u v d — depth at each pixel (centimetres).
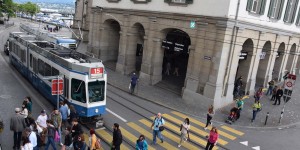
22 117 1249
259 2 2255
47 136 1243
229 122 1892
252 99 2427
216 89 2088
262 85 2752
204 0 2092
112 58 3369
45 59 1920
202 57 2158
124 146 1438
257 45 2388
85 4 4734
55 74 1761
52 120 1294
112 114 1836
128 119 1788
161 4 2420
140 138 1204
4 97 1931
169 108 2088
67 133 1197
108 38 3262
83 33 4772
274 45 2670
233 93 2423
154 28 2509
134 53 2905
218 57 2053
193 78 2225
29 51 2262
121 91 2380
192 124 1831
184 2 2245
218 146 1561
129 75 2884
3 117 1608
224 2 1970
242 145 1599
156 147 1468
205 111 2094
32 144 1100
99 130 1584
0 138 1362
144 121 1784
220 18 1991
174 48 2456
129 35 2805
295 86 3030
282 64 3052
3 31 6022
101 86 1585
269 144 1645
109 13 3005
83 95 1540
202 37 2134
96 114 1584
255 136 1744
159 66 2609
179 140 1578
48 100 1959
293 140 1736
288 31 2852
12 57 2856
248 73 2431
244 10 2092
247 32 2198
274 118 2072
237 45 2122
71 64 1584
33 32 3422
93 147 1173
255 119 2011
